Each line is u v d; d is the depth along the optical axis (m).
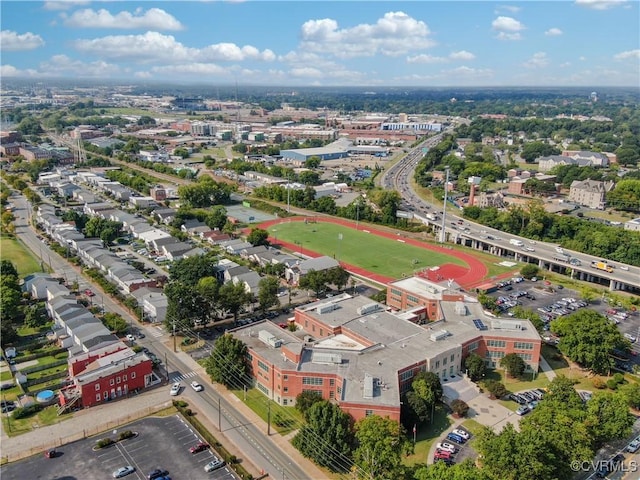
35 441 141.75
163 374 176.88
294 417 154.38
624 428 137.12
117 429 147.75
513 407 160.12
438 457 136.12
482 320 193.88
